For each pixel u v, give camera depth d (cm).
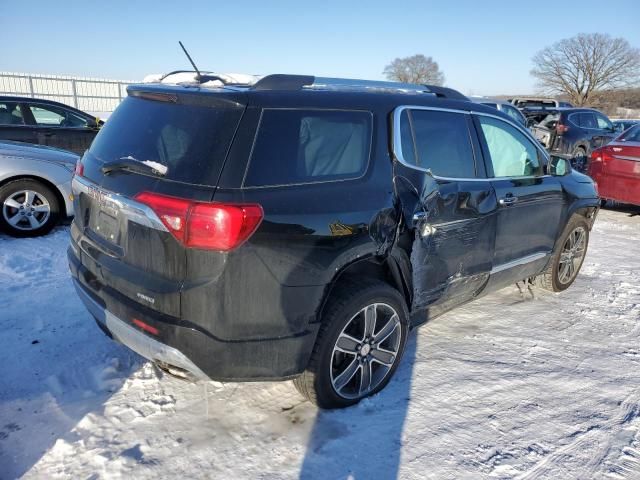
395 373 343
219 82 296
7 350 347
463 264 362
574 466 265
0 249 550
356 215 279
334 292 285
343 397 299
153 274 251
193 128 256
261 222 243
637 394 332
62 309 411
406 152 320
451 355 372
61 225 656
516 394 326
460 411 306
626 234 786
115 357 345
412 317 352
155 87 289
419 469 259
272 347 258
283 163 260
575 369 360
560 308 470
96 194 280
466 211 352
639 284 543
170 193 241
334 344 282
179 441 270
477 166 375
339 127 289
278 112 264
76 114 935
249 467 255
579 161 1359
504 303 477
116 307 266
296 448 270
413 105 334
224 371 252
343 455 266
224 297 241
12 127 855
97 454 257
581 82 6912
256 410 299
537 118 1455
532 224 428
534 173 438
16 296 431
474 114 382
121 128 297
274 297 253
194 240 235
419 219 315
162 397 306
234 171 243
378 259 299
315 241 261
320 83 308
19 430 272
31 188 596
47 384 312
